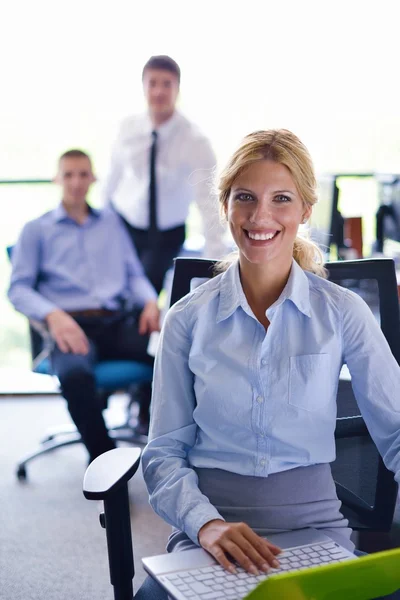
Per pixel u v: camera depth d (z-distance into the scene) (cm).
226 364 138
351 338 140
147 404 340
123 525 131
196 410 140
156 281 377
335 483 161
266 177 135
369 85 500
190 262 162
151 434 145
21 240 320
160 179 362
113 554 131
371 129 449
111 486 125
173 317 144
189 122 358
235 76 449
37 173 407
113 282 334
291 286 139
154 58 349
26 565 242
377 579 102
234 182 138
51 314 301
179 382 143
